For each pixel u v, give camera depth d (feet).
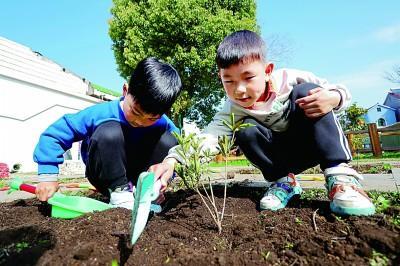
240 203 6.29
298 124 5.80
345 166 5.16
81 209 5.82
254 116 5.96
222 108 6.36
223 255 3.72
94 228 4.61
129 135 6.56
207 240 4.40
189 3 44.96
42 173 6.27
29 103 36.42
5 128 33.96
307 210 5.10
